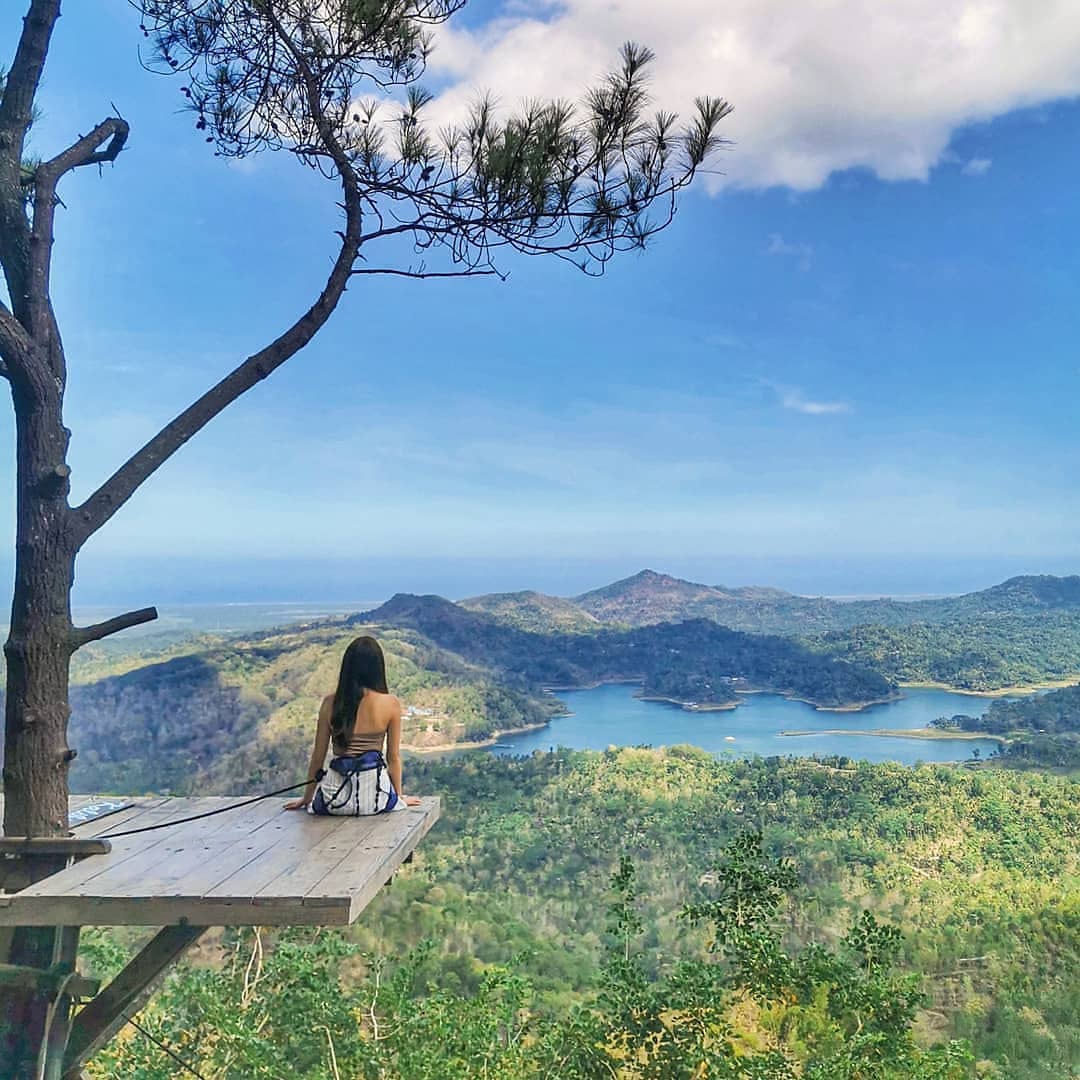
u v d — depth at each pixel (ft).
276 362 9.82
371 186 10.50
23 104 9.17
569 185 10.41
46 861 8.11
